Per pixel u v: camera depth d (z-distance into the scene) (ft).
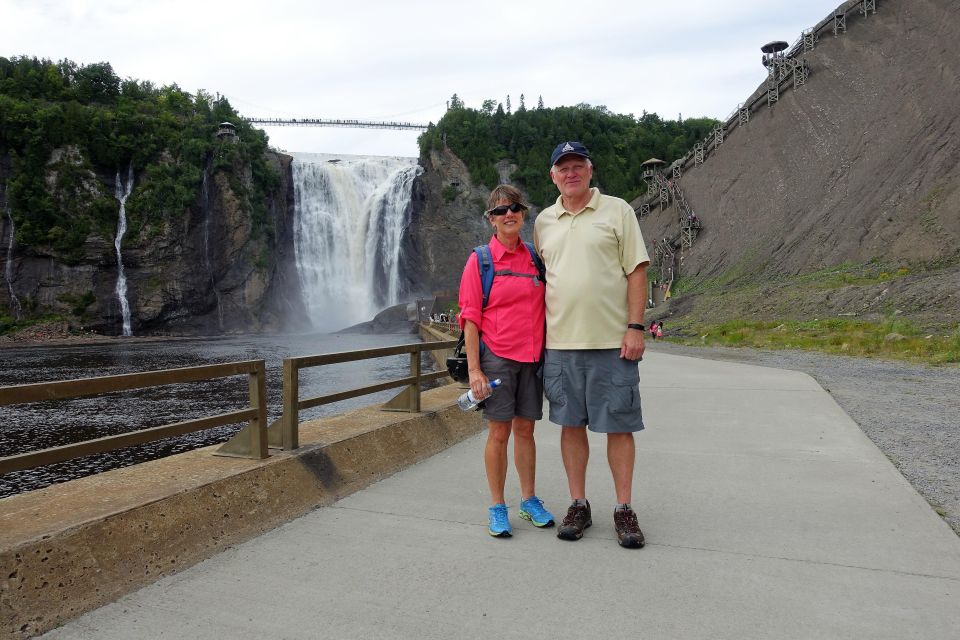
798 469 16.25
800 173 185.68
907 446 19.77
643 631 7.84
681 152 382.01
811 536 11.30
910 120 155.84
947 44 167.22
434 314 225.35
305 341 180.34
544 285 11.91
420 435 19.42
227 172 238.07
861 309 99.09
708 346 87.71
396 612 8.42
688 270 195.72
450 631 7.87
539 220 12.28
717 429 21.76
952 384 37.60
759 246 171.22
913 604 8.54
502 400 11.54
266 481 12.97
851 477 15.43
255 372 13.88
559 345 11.45
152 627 8.11
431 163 313.12
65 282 212.23
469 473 16.53
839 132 183.93
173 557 10.18
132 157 228.43
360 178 289.53
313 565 10.14
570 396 11.50
